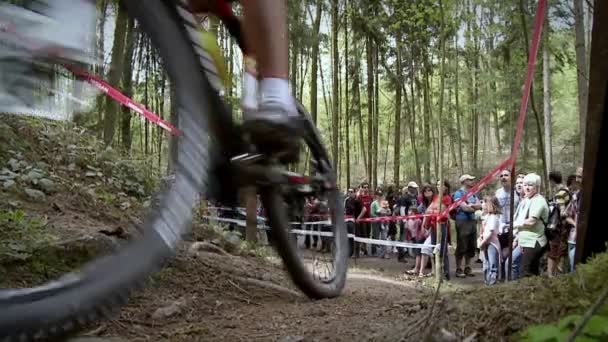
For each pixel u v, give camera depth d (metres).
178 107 1.34
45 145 6.25
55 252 3.37
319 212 2.98
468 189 9.55
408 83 22.61
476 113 26.31
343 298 3.86
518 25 14.80
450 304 2.21
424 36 13.45
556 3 12.44
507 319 2.00
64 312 1.08
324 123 31.20
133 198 6.11
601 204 2.56
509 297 2.17
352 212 12.55
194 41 1.40
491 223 7.73
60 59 1.14
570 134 28.45
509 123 23.59
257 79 1.50
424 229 9.52
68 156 6.30
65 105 1.19
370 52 22.23
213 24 1.58
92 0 1.19
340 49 23.98
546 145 15.73
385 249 12.62
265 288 4.21
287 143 1.49
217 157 1.42
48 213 4.71
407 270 10.14
